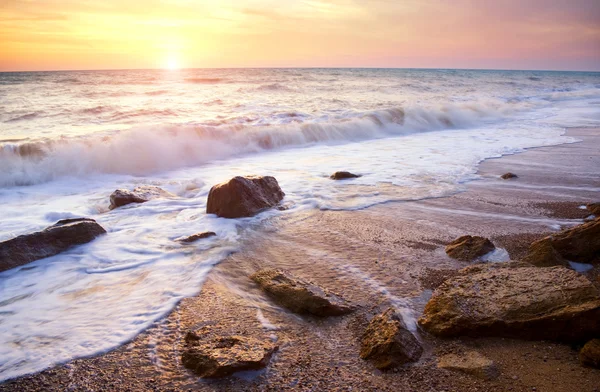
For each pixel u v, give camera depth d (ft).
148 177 34.42
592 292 12.66
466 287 14.16
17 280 16.75
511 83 163.84
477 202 26.32
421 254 19.02
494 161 37.81
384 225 22.66
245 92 101.35
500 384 10.75
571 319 11.96
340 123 52.39
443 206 25.66
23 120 53.47
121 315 14.32
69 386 11.01
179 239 20.74
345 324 13.75
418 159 39.04
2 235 21.30
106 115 58.18
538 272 14.46
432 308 13.78
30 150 34.27
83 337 13.08
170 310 14.62
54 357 12.14
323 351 12.38
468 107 71.97
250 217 23.86
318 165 37.29
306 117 58.03
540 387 10.59
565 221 22.91
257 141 45.52
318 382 11.07
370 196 27.66
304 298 14.66
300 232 21.80
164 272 17.47
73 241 19.86
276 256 18.98
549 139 49.29
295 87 119.65
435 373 11.31
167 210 25.36
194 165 38.50
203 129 43.19
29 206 26.61
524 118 70.18
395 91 112.88
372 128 54.54
